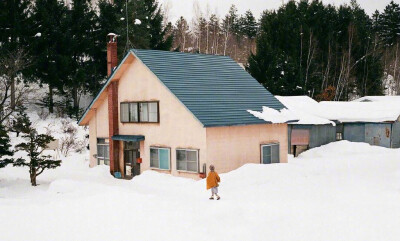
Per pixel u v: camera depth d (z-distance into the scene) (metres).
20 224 13.42
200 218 13.50
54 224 13.34
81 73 41.53
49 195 19.22
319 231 11.70
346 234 11.36
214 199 16.70
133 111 26.70
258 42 57.91
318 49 63.06
